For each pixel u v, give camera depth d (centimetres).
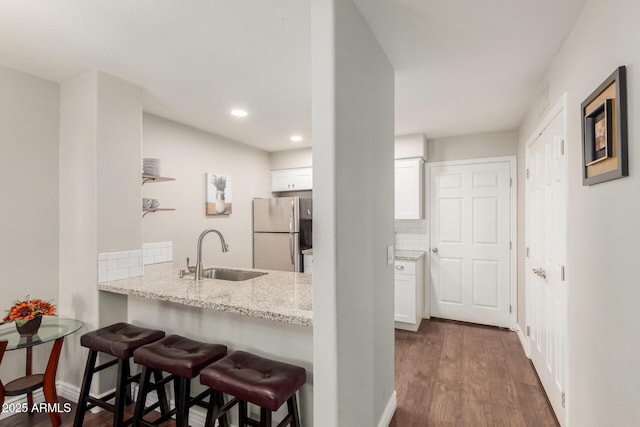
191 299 175
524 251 317
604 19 132
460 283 391
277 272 256
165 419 171
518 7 151
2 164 204
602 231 137
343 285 138
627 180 116
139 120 238
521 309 335
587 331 154
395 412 211
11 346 174
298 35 173
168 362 156
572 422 173
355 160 151
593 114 141
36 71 214
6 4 146
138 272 234
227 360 156
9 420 204
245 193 426
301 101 271
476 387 241
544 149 236
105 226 214
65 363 229
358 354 155
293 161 461
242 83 236
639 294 109
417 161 377
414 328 358
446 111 298
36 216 219
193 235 348
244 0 144
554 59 200
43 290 222
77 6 148
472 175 383
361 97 158
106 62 202
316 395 136
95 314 212
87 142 215
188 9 151
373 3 148
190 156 346
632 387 113
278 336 178
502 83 237
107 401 215
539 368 251
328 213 131
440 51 192
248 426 175
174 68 211
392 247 212
